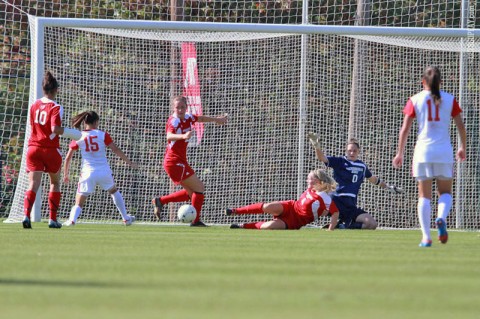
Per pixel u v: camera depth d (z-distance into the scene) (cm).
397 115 6294
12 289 2009
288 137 6338
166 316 1639
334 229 5188
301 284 2141
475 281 2247
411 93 6347
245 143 6325
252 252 3091
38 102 4544
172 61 6250
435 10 7244
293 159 6306
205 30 5609
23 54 7188
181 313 1680
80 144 5178
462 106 6031
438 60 6488
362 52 6269
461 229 5794
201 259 2764
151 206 6216
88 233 4269
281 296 1928
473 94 6059
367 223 5331
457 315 1705
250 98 6419
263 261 2717
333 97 6397
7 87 6800
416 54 6425
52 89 4566
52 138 4566
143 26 5584
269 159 6306
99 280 2181
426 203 3503
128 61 6306
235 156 6272
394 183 6203
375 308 1781
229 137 6309
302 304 1817
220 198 6222
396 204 6156
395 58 6328
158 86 6316
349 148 5341
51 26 5622
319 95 6400
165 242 3603
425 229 3519
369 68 6294
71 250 3086
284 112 6381
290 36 6438
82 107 6225
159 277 2252
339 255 2997
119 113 6275
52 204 4762
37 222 5538
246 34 5847
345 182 5350
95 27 5597
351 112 6306
